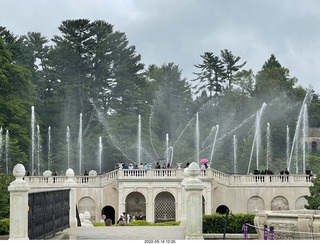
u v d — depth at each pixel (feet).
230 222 115.75
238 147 337.93
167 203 211.41
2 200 143.54
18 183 72.18
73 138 314.55
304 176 207.92
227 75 430.20
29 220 79.41
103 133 315.17
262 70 384.68
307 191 206.80
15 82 276.62
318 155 349.00
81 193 208.74
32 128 277.64
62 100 322.34
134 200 212.43
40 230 86.53
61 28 339.57
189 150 334.03
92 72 339.77
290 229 94.22
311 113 381.60
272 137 336.49
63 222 106.01
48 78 336.08
